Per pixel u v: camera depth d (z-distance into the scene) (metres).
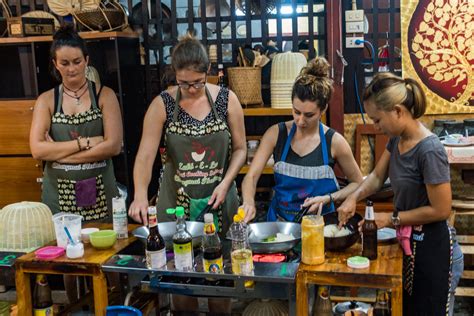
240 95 3.60
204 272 2.02
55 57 2.93
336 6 3.64
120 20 3.61
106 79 3.81
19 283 2.23
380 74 2.15
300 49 3.86
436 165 2.07
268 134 2.64
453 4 3.65
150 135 2.62
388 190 3.47
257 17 3.82
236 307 2.95
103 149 3.03
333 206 2.51
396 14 3.75
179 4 4.59
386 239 2.25
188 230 2.37
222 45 3.92
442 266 2.19
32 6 4.02
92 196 3.09
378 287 1.93
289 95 3.50
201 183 2.67
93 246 2.35
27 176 3.71
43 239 2.49
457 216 3.69
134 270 2.09
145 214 2.41
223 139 2.63
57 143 3.01
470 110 3.74
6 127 3.66
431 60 3.72
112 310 2.05
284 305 2.45
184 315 2.60
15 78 3.87
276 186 2.63
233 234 2.12
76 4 3.56
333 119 3.74
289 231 2.33
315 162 2.53
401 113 2.09
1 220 2.49
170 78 3.77
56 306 3.29
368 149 3.85
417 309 2.26
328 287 2.16
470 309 3.51
